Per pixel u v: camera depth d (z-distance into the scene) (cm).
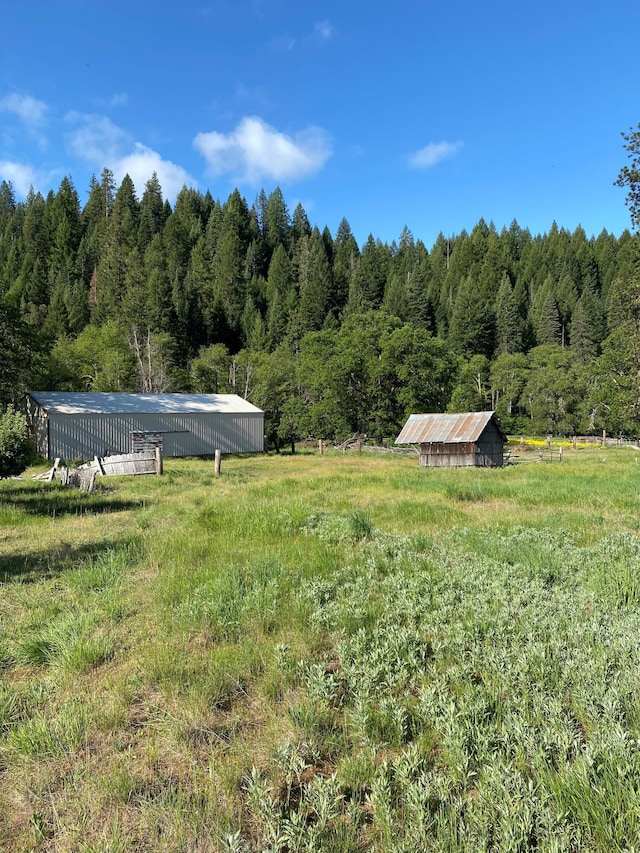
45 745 309
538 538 770
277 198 14950
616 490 1303
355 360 4391
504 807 234
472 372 7581
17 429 1230
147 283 7506
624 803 234
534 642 409
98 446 3166
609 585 543
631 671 352
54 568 690
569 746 284
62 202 11819
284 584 575
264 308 10344
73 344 5581
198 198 14338
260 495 1366
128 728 333
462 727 297
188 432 3572
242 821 254
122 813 262
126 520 1035
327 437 4672
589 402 6231
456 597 534
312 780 283
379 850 231
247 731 328
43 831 251
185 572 631
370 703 341
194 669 393
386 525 938
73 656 410
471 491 1307
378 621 465
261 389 5159
